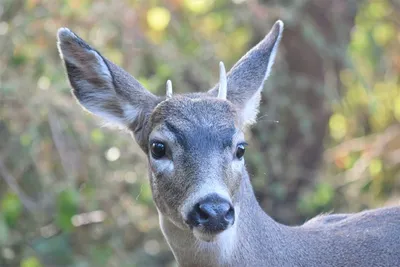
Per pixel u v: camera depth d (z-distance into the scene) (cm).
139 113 998
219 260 941
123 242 1531
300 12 1634
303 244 977
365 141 1794
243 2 1559
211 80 1505
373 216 1017
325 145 1805
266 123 1563
